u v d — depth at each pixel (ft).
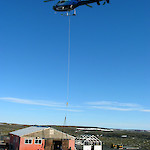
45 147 156.46
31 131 160.25
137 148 284.20
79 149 193.98
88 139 200.54
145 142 355.15
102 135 495.00
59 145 163.84
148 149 279.49
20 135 152.56
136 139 407.03
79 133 508.12
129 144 327.88
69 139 166.20
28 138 152.46
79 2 91.71
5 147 172.14
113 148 273.75
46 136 158.92
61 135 165.07
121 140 384.68
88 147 197.67
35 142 154.10
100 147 202.18
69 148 164.45
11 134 176.04
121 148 273.95
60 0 97.09
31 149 151.84
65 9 97.09
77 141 200.95
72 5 94.27
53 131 162.81
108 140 374.43
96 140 203.51
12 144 166.81
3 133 345.72
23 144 150.10
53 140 160.35
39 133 156.97
